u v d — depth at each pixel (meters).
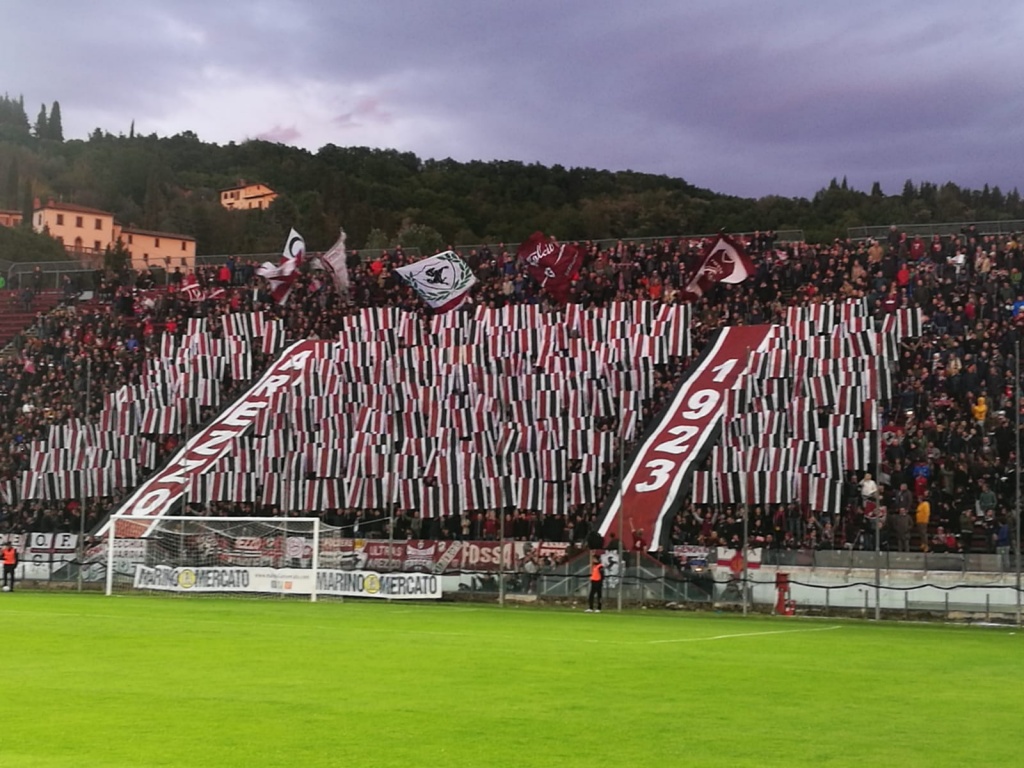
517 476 55.47
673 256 66.38
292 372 65.00
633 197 181.88
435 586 45.97
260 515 58.69
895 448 48.97
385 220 198.12
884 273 59.59
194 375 65.75
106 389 67.31
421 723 14.97
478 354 61.22
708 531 49.09
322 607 40.94
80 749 12.95
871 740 14.23
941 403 51.19
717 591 43.03
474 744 13.52
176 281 78.44
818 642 29.03
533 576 45.72
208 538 48.47
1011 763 12.88
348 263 74.69
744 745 13.74
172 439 63.34
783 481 49.22
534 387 59.03
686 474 52.16
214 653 23.64
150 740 13.55
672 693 18.33
